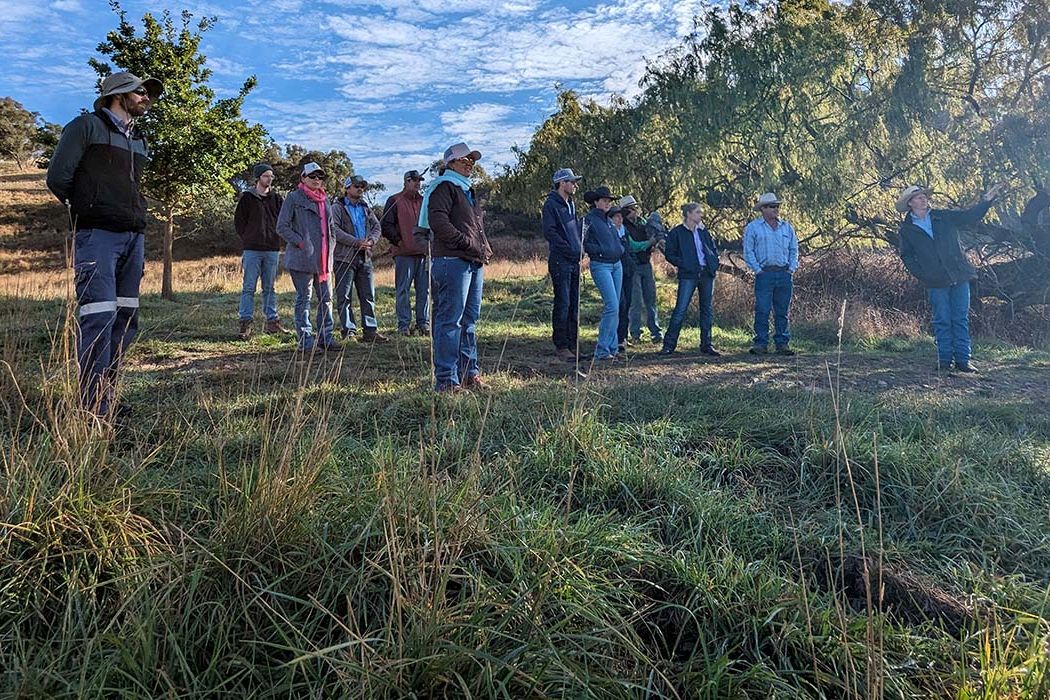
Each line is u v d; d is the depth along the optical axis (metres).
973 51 11.48
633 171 16.52
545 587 2.10
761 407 4.66
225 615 1.97
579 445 3.47
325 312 6.68
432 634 1.86
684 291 7.83
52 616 2.05
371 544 2.32
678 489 3.14
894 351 8.66
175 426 3.33
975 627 2.38
